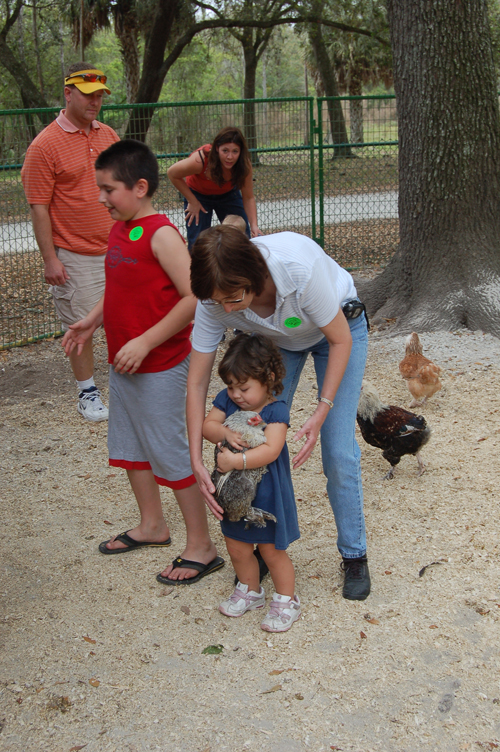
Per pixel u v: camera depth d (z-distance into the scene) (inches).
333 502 127.6
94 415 221.9
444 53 269.0
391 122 428.1
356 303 117.0
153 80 802.8
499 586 128.9
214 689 106.7
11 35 1234.6
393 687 105.7
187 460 132.9
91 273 220.1
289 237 104.0
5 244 387.5
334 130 427.2
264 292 102.1
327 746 95.3
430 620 120.5
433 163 280.4
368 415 167.6
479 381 233.8
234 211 270.1
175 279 122.4
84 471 187.5
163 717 101.6
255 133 370.3
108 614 126.4
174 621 123.9
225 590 133.0
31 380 259.3
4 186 328.5
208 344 114.7
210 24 828.0
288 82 2319.1
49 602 130.5
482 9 268.8
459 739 95.9
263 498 112.6
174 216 357.1
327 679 107.7
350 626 120.0
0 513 165.5
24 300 358.6
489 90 275.9
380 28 841.5
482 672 108.0
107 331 132.5
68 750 96.3
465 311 280.4
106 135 220.5
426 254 290.0
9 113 286.4
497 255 286.4
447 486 168.6
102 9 939.3
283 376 111.3
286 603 121.4
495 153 281.6
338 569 137.5
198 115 349.7
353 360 119.9
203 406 115.9
